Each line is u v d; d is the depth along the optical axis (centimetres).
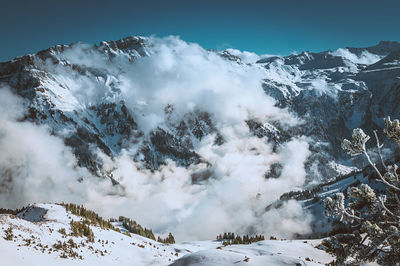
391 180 923
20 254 3081
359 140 922
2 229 3616
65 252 3809
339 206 901
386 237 863
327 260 4359
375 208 927
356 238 935
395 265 885
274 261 2936
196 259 3038
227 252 3156
